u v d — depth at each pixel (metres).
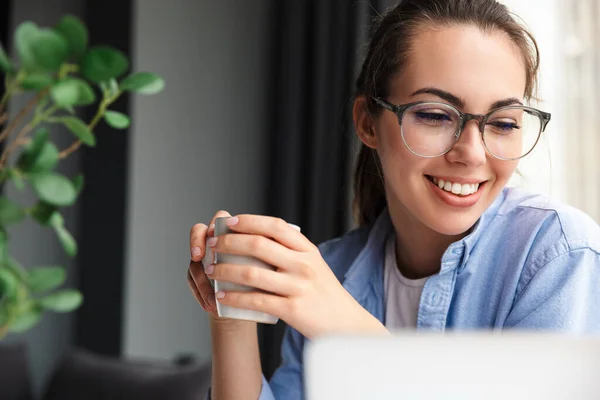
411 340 0.60
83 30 0.82
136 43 4.68
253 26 4.94
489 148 1.31
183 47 4.82
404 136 1.34
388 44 1.40
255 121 4.95
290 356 1.60
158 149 4.73
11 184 4.78
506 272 1.41
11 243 4.82
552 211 1.39
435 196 1.35
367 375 0.61
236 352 1.35
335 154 4.41
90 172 4.82
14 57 4.83
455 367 0.60
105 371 3.43
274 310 1.11
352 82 4.31
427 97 1.33
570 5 3.75
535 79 1.44
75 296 0.82
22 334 4.78
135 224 4.67
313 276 1.12
